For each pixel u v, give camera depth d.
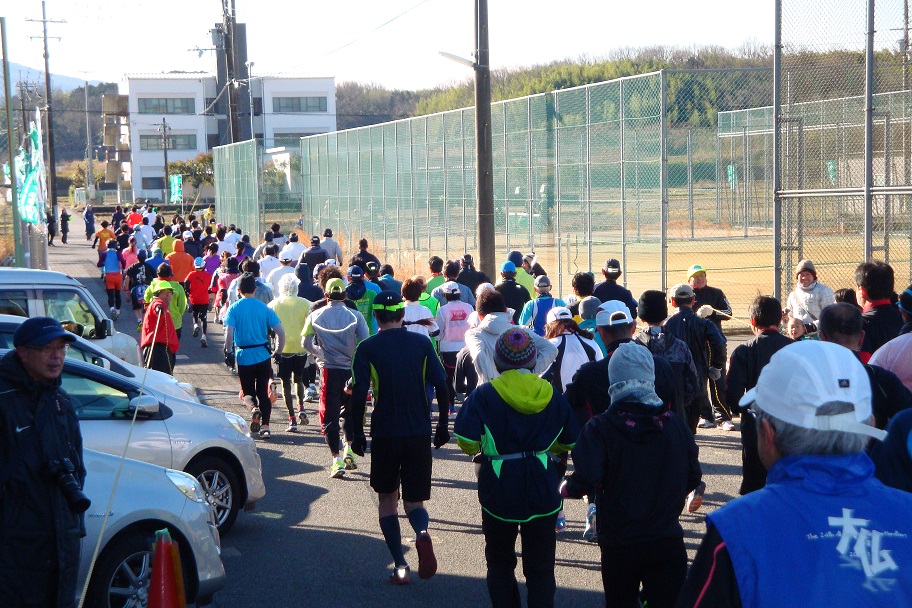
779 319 6.55
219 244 25.70
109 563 5.39
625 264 17.28
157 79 93.19
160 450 7.15
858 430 2.08
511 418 5.04
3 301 10.32
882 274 6.84
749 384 6.50
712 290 11.00
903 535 2.02
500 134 22.27
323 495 8.83
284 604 6.09
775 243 12.85
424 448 6.41
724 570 2.03
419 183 26.55
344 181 33.66
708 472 9.09
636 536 4.49
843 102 16.08
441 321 11.59
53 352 4.25
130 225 43.12
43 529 4.20
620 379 4.61
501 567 5.15
